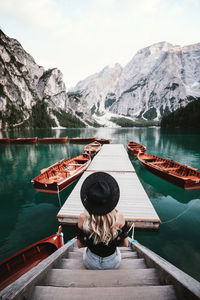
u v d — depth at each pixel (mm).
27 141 40719
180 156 23953
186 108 87000
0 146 36000
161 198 10438
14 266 4598
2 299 1163
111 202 1386
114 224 1396
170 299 1392
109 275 1720
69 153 27766
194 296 1182
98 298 1428
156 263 1966
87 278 1705
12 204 9805
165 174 12242
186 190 11508
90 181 1562
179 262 5477
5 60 138125
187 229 7215
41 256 4969
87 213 1448
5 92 121500
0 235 6969
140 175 14820
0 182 13844
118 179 10852
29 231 7191
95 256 1694
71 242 3342
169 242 6387
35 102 157250
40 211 8914
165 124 104125
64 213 7129
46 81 182875
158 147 32094
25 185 12992
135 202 7922
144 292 1456
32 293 1463
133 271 1878
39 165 19609
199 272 5117
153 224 6699
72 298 1423
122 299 1412
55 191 9953
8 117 116188
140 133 73250
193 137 47781
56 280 1730
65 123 172375
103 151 21344
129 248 3451
